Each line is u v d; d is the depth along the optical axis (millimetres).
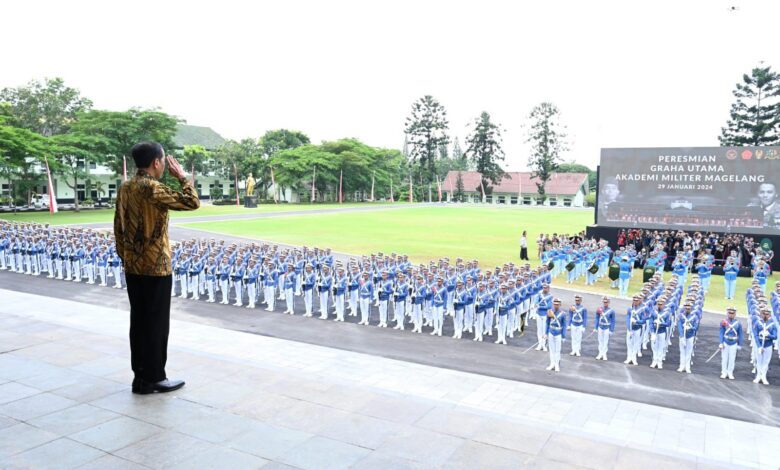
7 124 73062
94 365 7109
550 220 75250
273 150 115688
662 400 15195
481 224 68375
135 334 6105
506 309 20719
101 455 4742
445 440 5207
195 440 5062
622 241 40719
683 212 40688
